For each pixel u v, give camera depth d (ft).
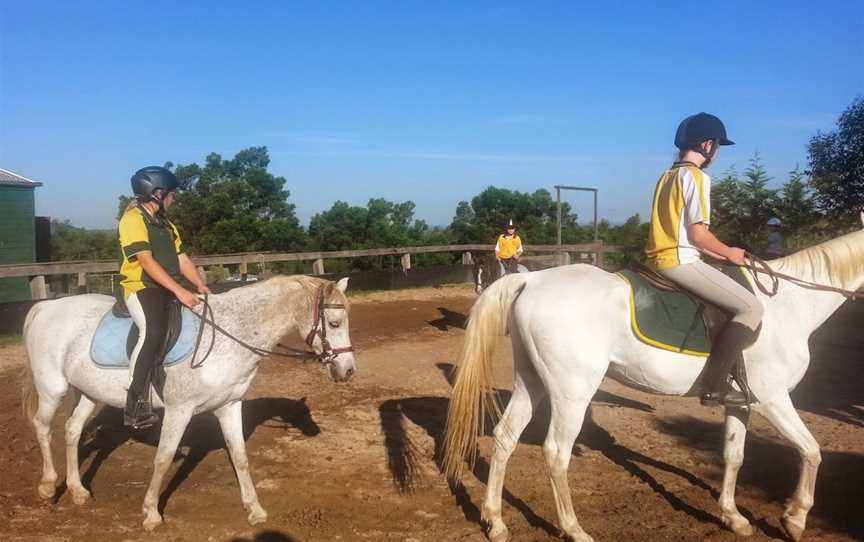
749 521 14.85
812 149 52.11
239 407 15.19
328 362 15.19
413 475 17.29
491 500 14.06
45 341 15.29
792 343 13.96
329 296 15.08
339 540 13.85
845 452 19.15
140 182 14.47
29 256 59.72
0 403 23.54
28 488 16.30
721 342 13.44
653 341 13.70
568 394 13.65
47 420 15.51
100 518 14.75
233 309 14.67
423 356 31.86
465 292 55.88
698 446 19.71
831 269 14.80
